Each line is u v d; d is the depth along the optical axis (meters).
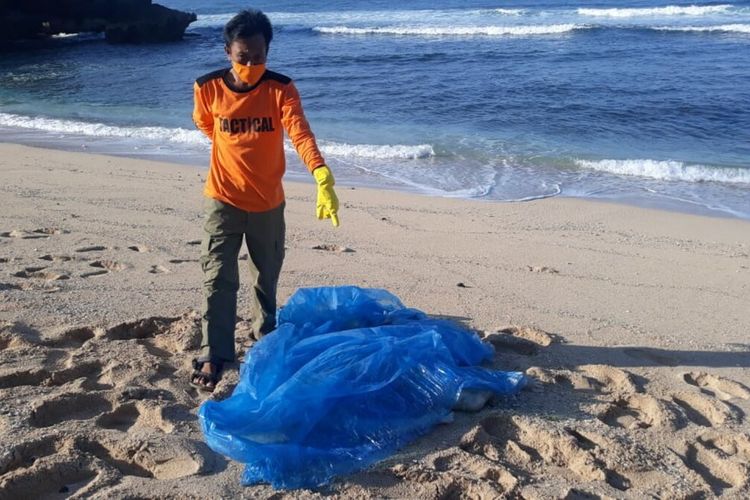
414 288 5.74
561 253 6.96
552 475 3.27
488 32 31.70
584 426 3.63
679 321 5.20
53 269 5.84
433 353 3.80
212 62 27.67
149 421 3.60
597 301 5.59
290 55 27.17
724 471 3.36
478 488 3.10
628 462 3.32
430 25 36.06
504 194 9.74
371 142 13.38
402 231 7.59
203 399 3.83
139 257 6.25
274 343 3.78
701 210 9.11
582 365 4.37
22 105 18.64
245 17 3.72
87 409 3.71
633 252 7.09
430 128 14.69
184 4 56.97
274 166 3.97
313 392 3.42
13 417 3.51
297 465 3.18
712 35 28.39
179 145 13.27
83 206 8.21
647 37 28.50
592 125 14.64
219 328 4.01
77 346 4.44
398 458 3.31
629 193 9.89
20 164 10.88
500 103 17.02
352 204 8.79
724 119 14.91
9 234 6.90
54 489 3.09
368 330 3.97
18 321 4.71
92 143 13.48
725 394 4.12
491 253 6.87
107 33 34.62
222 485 3.09
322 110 16.88
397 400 3.56
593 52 25.27
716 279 6.26
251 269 4.27
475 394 3.76
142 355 4.24
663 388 4.12
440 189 10.04
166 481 3.11
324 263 6.33
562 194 9.77
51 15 36.22
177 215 7.84
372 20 40.00
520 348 4.58
